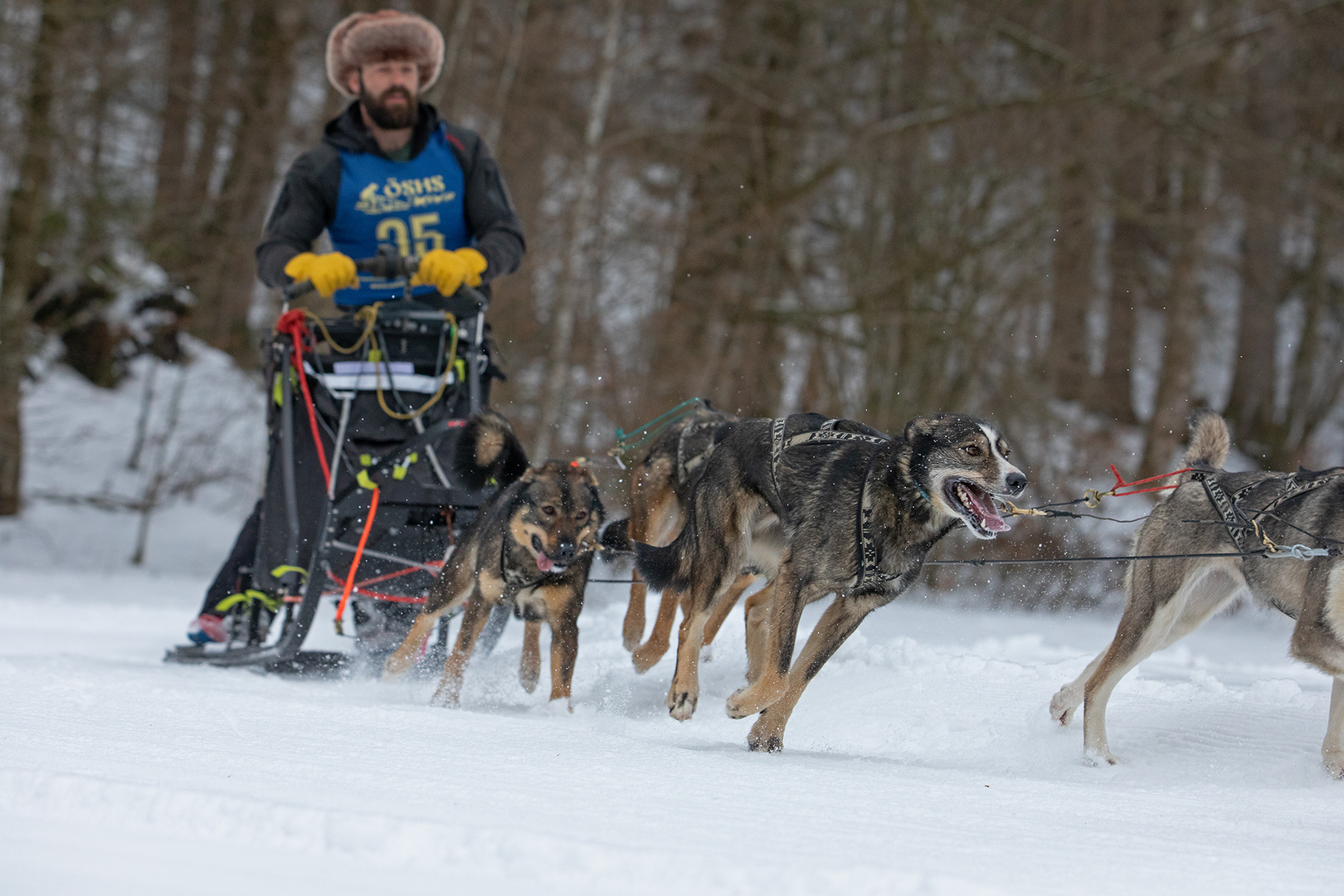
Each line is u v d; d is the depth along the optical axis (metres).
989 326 25.30
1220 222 29.20
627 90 27.27
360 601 9.22
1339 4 27.17
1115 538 23.19
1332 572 7.04
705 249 26.39
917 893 3.30
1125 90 25.61
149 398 27.25
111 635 12.62
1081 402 29.06
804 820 4.40
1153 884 3.74
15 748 4.85
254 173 27.30
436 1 25.97
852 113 28.61
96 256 25.25
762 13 27.58
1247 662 14.06
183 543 25.42
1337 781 6.83
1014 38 26.42
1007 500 6.65
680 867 3.41
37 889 3.09
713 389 26.92
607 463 9.41
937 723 8.05
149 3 25.39
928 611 18.38
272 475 8.93
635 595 9.23
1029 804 5.27
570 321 24.00
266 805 3.75
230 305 30.80
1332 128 29.81
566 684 8.27
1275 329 37.50
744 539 7.80
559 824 3.99
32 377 27.81
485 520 8.54
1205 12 27.75
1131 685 9.09
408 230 9.76
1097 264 29.30
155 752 4.99
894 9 27.70
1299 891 3.77
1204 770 7.07
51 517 24.84
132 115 26.33
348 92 9.82
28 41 22.09
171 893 3.11
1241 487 7.64
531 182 25.39
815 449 7.28
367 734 5.95
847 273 26.89
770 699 7.04
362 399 8.91
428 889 3.21
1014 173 25.11
